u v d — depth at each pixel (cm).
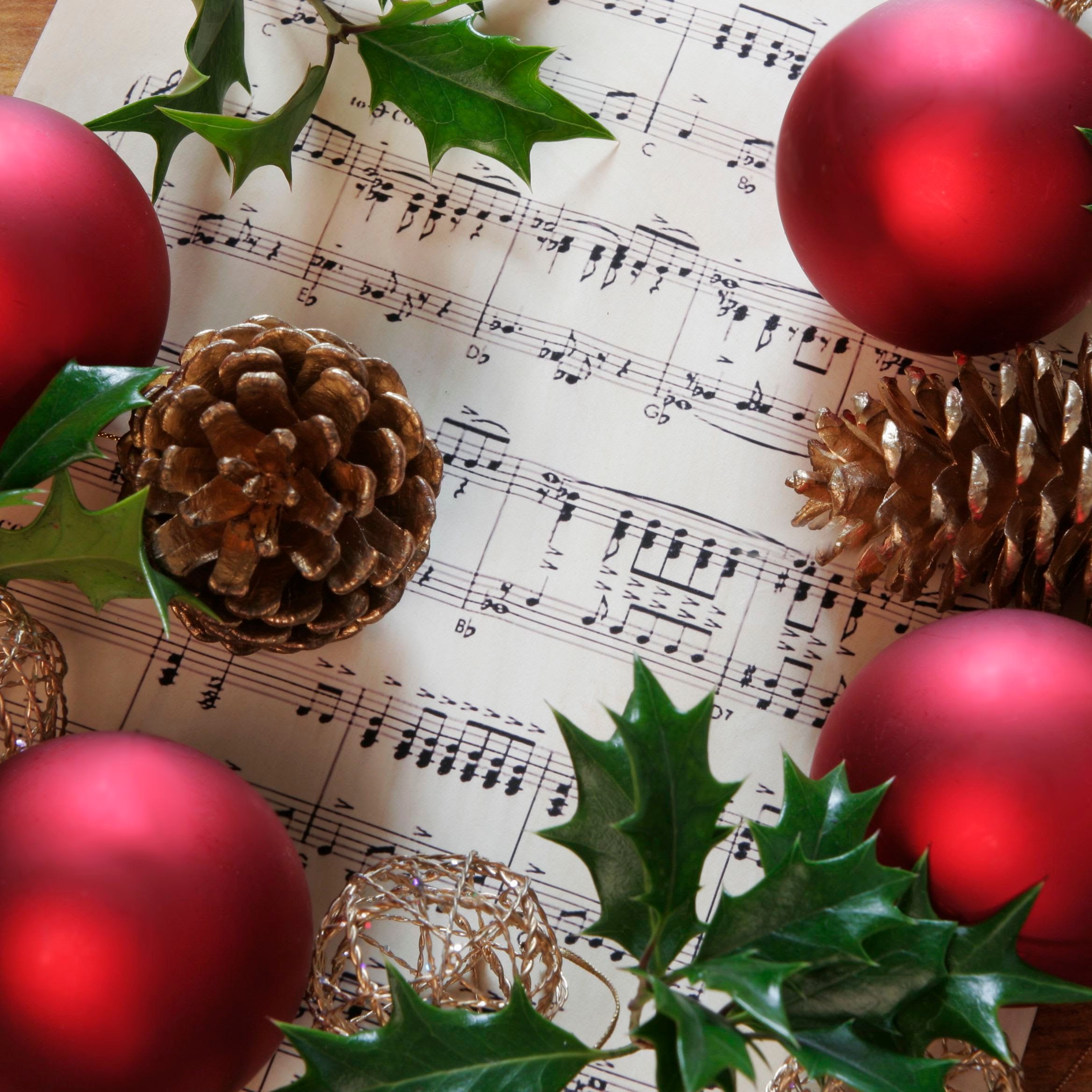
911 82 53
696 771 50
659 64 59
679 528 57
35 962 50
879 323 55
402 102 56
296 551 53
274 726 57
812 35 59
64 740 52
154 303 54
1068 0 57
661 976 49
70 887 50
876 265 54
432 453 54
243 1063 52
